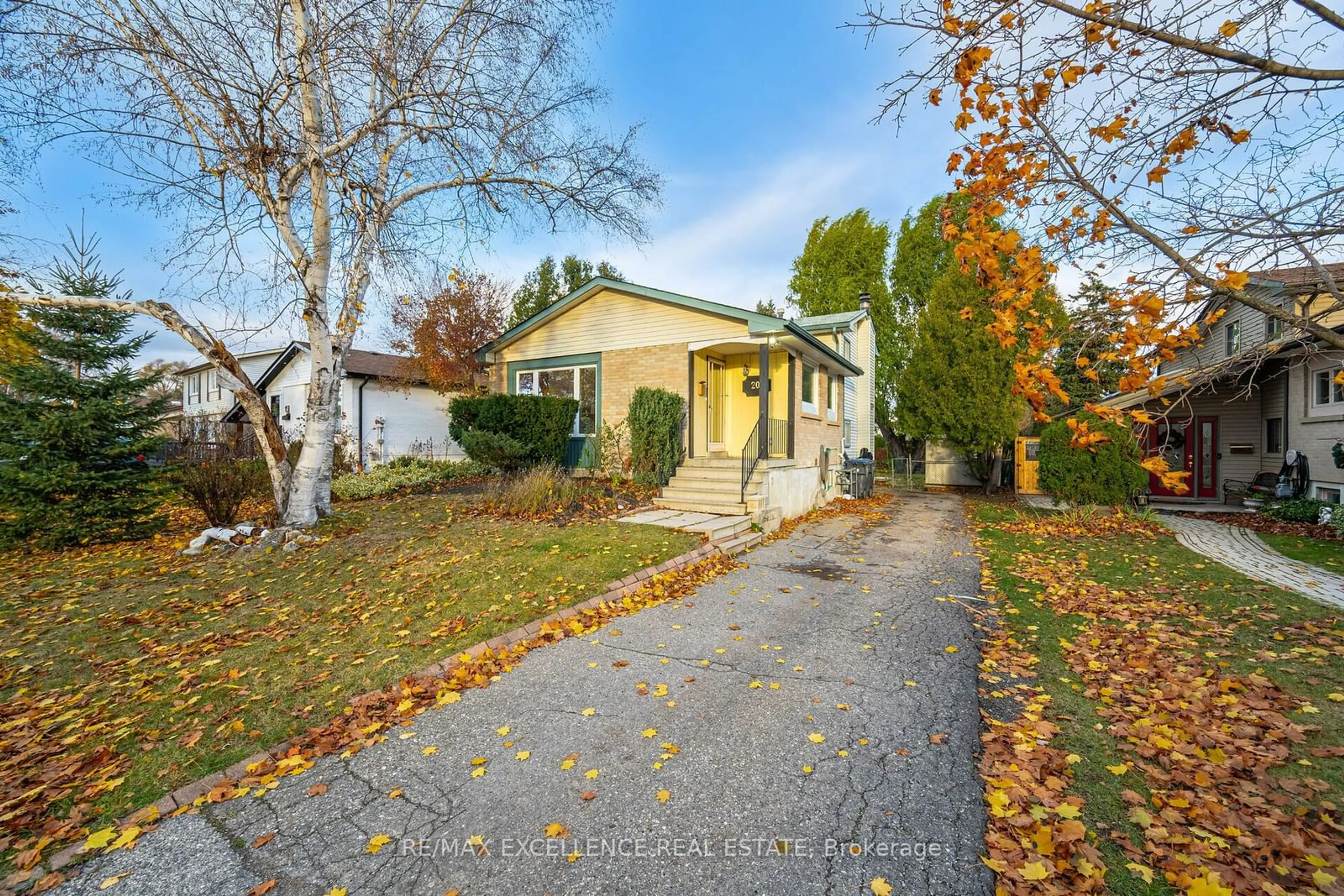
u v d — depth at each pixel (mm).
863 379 21016
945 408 17875
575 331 13633
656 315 12508
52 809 2744
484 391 17828
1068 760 3012
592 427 13461
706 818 2623
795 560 7895
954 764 3029
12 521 8141
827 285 26328
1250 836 2391
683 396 12164
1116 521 10562
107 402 8758
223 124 7633
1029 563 7703
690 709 3656
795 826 2561
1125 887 2160
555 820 2619
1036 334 3084
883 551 8539
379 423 19438
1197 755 3012
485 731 3412
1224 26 2527
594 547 7312
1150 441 15922
